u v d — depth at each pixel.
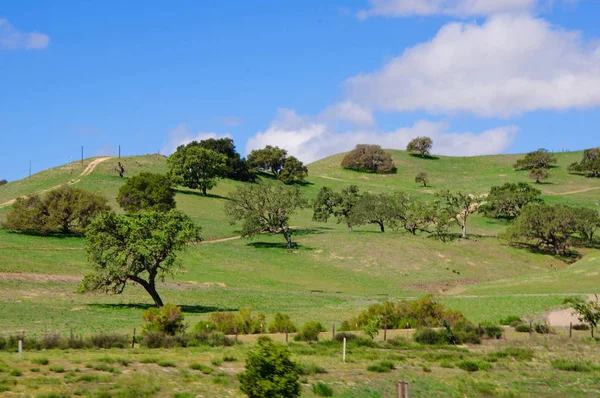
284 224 112.94
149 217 60.59
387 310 49.59
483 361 34.25
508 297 65.12
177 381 25.44
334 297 75.94
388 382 28.23
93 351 32.88
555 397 26.53
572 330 46.88
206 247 107.38
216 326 44.84
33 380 23.11
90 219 111.50
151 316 41.53
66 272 77.94
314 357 34.47
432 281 93.19
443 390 27.02
